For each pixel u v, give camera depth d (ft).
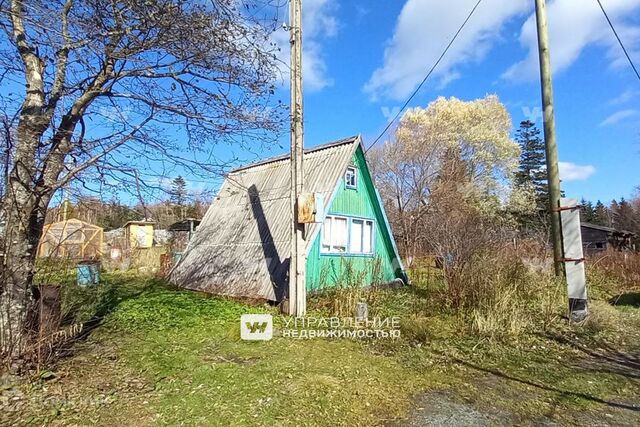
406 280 43.21
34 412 12.91
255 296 33.50
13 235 15.26
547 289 31.32
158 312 28.63
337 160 39.63
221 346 20.86
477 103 120.78
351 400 14.62
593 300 34.58
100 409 13.34
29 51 15.92
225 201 49.67
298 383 15.85
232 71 18.54
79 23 15.25
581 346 22.24
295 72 28.48
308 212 27.43
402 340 22.66
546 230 72.28
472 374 17.74
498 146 117.08
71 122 16.75
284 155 47.06
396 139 116.98
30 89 15.66
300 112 28.58
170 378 16.19
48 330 16.60
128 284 43.73
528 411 14.08
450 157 108.47
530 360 19.79
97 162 16.12
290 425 12.66
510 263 33.32
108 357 18.60
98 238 73.31
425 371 17.94
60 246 18.74
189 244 48.32
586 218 214.69
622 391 16.05
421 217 89.92
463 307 28.12
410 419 13.37
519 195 119.75
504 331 23.97
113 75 17.60
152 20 16.06
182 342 21.49
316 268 35.60
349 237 39.78
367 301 31.09
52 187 15.56
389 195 111.04
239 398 14.39
